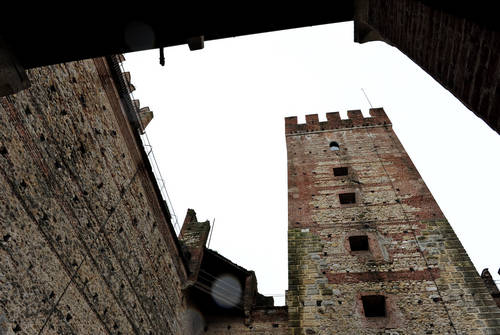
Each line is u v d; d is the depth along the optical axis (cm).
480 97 297
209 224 1828
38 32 362
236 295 1652
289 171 2072
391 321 1185
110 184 1028
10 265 648
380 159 2036
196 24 378
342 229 1593
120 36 380
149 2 351
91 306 866
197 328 1523
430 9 334
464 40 300
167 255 1328
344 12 414
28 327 671
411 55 389
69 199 841
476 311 1156
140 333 1073
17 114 711
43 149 775
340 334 1174
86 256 873
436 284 1271
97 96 1026
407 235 1491
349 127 2442
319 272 1408
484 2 269
